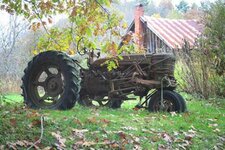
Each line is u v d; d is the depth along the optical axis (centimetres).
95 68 820
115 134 500
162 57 798
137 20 2391
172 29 2311
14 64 1606
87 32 489
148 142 506
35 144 405
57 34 539
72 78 681
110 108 815
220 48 1248
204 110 888
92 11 481
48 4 503
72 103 683
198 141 566
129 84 805
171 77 811
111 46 496
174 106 771
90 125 521
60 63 691
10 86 1495
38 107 700
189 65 1203
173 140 543
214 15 1325
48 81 712
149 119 655
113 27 495
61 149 409
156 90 806
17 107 629
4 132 420
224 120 752
